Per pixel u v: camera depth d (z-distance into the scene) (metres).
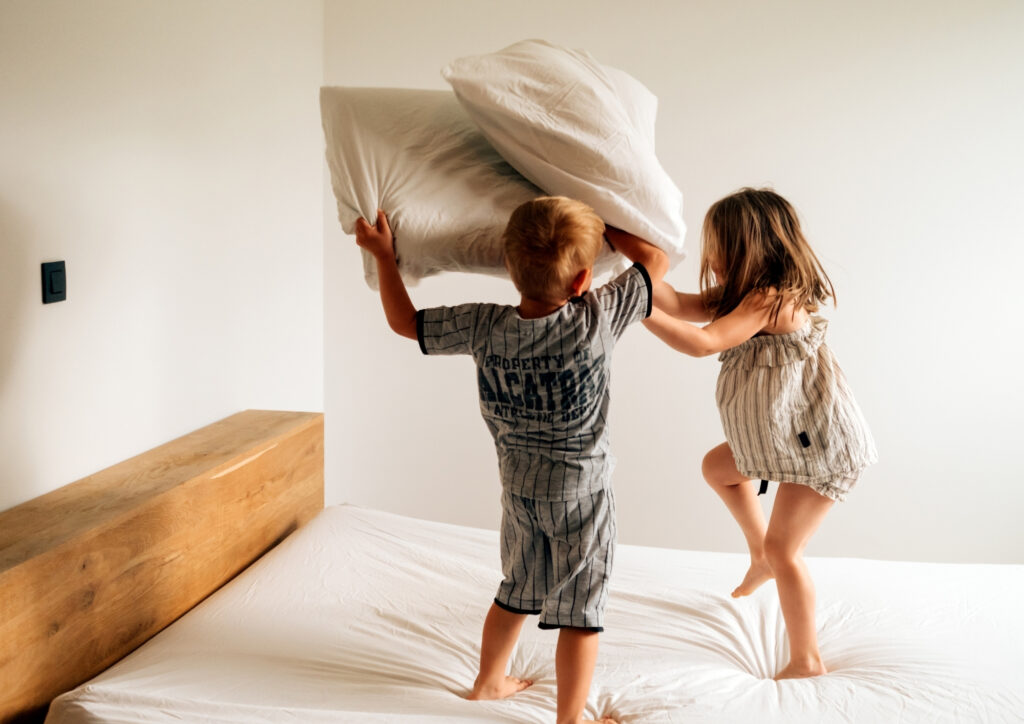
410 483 3.56
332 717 1.67
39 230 1.87
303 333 3.18
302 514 2.68
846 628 2.10
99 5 2.00
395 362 3.47
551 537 1.74
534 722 1.71
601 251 1.79
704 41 3.16
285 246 3.00
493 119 1.69
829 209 3.19
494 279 3.37
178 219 2.35
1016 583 2.31
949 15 3.03
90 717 1.60
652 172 1.72
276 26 2.87
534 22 3.23
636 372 3.36
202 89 2.43
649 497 3.44
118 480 2.05
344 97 1.82
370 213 1.75
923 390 3.23
